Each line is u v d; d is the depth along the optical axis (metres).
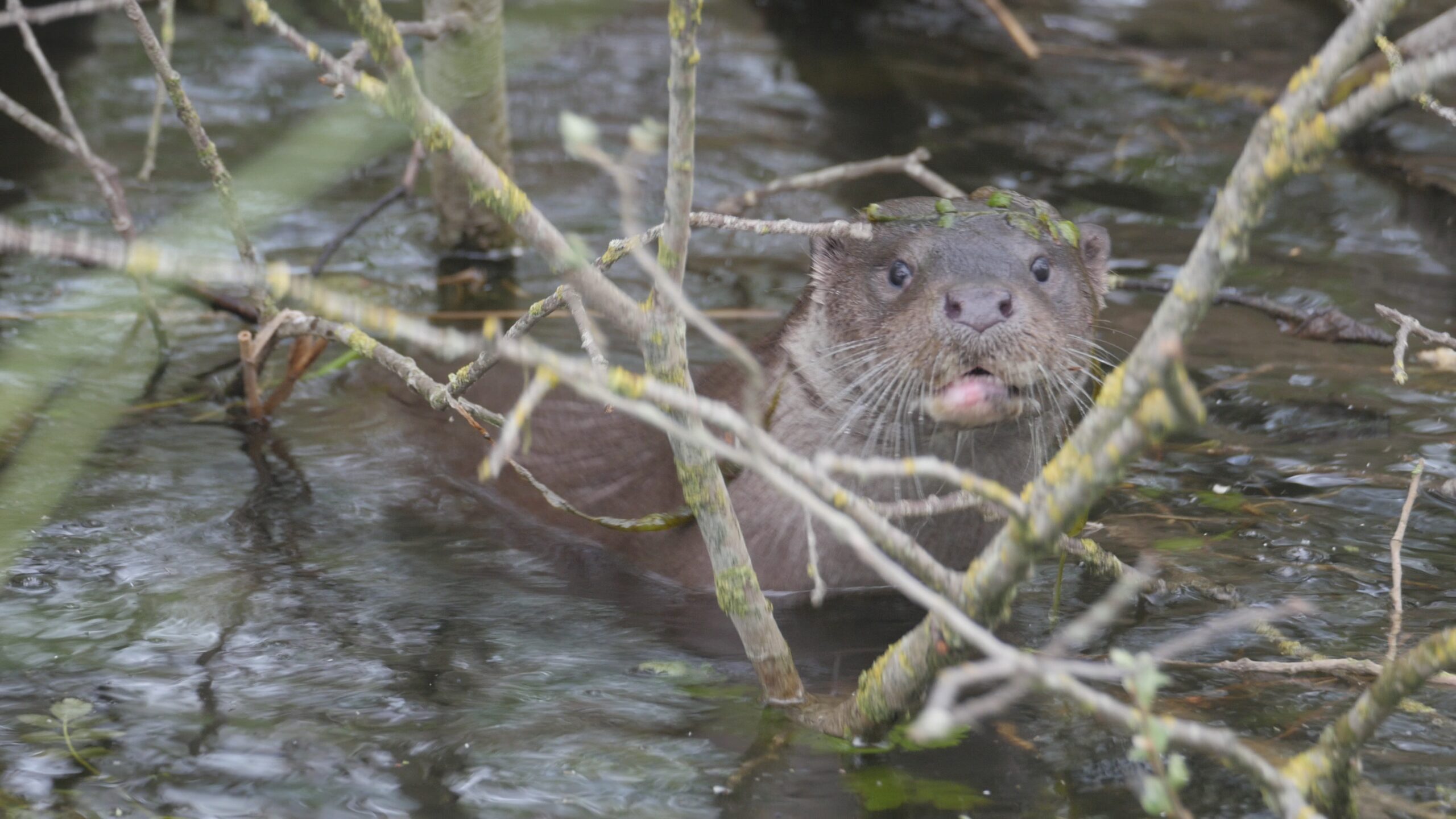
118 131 15.25
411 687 6.80
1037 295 7.96
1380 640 7.28
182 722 6.34
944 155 15.63
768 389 8.77
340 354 11.45
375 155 15.30
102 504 8.77
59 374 10.61
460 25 12.35
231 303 11.30
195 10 19.16
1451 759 6.05
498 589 8.16
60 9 8.41
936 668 5.55
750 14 20.36
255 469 9.48
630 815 5.67
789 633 7.83
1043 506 4.80
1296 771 5.23
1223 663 6.98
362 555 8.42
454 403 6.69
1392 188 14.77
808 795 5.85
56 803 5.64
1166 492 9.27
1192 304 4.38
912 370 7.91
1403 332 7.65
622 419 9.46
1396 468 9.49
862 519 4.98
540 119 16.50
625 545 8.80
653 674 7.06
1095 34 19.81
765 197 14.40
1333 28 19.42
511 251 13.48
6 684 6.62
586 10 20.00
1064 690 4.18
